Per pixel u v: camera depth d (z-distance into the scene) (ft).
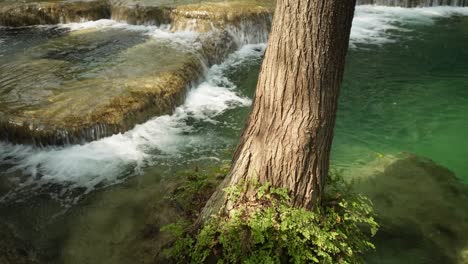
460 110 24.64
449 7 46.52
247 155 10.72
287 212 10.36
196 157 19.20
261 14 34.12
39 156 18.78
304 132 9.93
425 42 35.78
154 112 21.88
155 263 11.85
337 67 9.70
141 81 23.02
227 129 21.71
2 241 14.35
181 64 25.67
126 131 20.57
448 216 14.90
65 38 31.19
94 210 15.74
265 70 10.11
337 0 8.98
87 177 17.70
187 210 12.98
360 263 11.22
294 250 10.11
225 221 10.69
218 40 30.73
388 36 37.24
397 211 15.11
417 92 26.78
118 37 31.30
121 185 17.20
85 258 13.41
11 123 18.97
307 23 9.17
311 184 10.48
